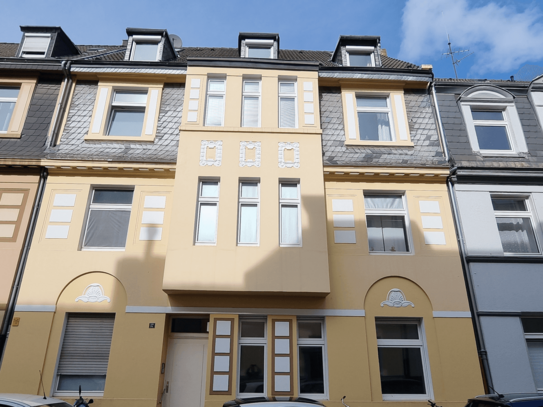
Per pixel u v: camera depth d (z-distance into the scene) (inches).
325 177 408.5
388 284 372.5
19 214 378.3
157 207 388.8
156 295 354.6
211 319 348.2
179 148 393.7
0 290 349.1
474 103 461.7
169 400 339.9
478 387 339.0
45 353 334.6
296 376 337.7
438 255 383.2
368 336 354.3
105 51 575.8
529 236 407.2
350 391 333.7
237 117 416.2
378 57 501.0
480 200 407.2
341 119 445.4
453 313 361.7
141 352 337.4
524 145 442.6
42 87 444.8
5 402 208.5
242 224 377.4
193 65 437.7
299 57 631.2
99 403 322.0
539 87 473.4
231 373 334.3
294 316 354.3
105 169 396.2
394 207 413.7
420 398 341.7
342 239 386.0
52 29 489.7
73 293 354.6
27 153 402.0
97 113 430.3
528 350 359.3
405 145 431.8
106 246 381.7
